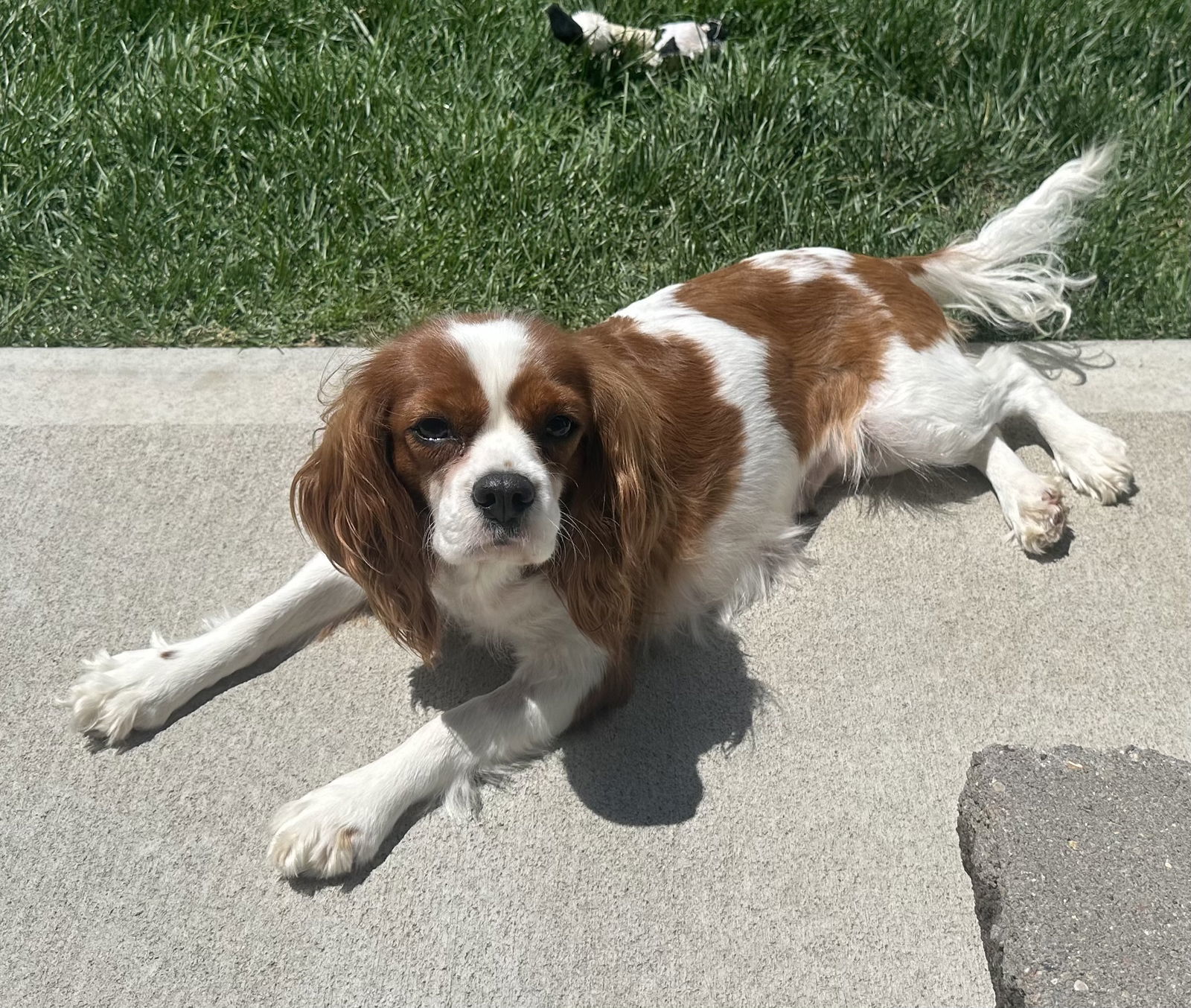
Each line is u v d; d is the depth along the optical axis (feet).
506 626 2.01
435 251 3.01
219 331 2.84
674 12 3.73
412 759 1.85
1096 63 3.56
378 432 1.84
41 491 2.38
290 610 2.07
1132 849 1.69
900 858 1.80
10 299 2.89
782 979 1.65
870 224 3.13
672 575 2.16
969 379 2.44
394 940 1.68
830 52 3.65
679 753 1.97
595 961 1.66
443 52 3.57
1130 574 2.29
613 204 3.13
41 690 2.00
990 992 1.64
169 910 1.70
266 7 3.62
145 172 3.10
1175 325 2.94
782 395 2.32
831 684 2.08
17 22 3.43
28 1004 1.59
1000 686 2.07
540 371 1.75
